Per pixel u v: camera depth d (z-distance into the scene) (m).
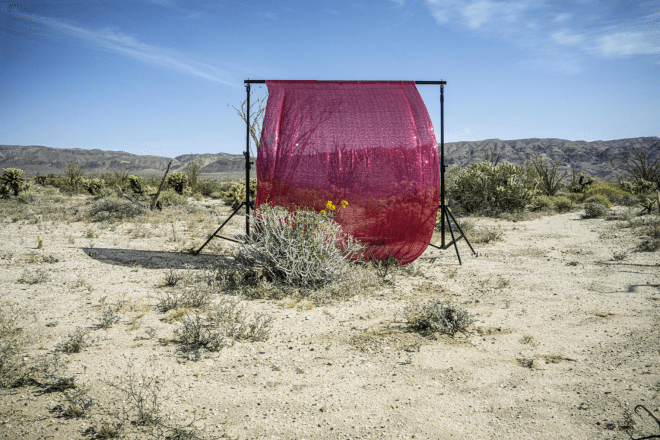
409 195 8.15
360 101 8.70
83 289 6.61
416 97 8.91
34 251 9.31
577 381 3.86
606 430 3.07
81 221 14.75
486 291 7.02
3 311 5.43
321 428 3.15
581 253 10.02
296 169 8.08
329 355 4.50
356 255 8.48
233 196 21.95
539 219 17.34
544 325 5.37
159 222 15.04
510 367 4.19
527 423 3.20
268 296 6.55
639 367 4.08
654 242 10.17
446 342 4.84
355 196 8.07
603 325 5.30
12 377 3.68
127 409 3.32
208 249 10.62
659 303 6.09
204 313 5.70
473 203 20.62
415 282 7.65
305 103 8.59
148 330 4.99
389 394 3.67
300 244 7.04
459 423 3.22
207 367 4.15
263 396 3.62
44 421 3.11
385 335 5.05
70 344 4.38
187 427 3.10
